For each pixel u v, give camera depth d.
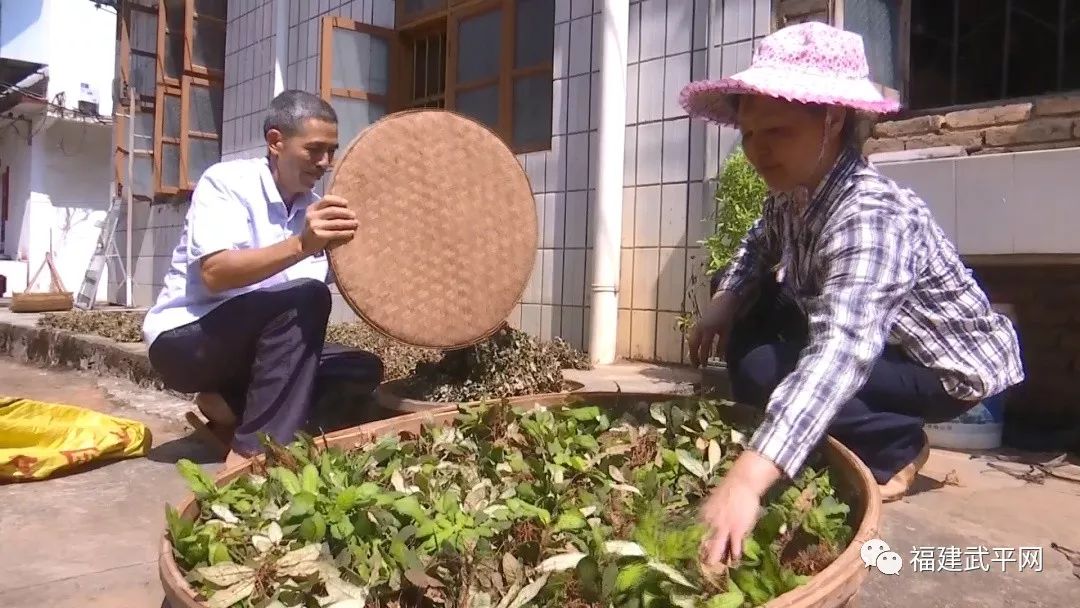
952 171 2.85
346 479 1.38
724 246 3.51
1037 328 3.18
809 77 1.54
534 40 4.93
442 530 1.17
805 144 1.60
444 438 1.74
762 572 1.08
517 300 2.35
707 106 1.84
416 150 2.20
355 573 1.08
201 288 2.36
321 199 2.05
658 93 4.15
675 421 1.76
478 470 1.57
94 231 12.06
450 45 5.43
